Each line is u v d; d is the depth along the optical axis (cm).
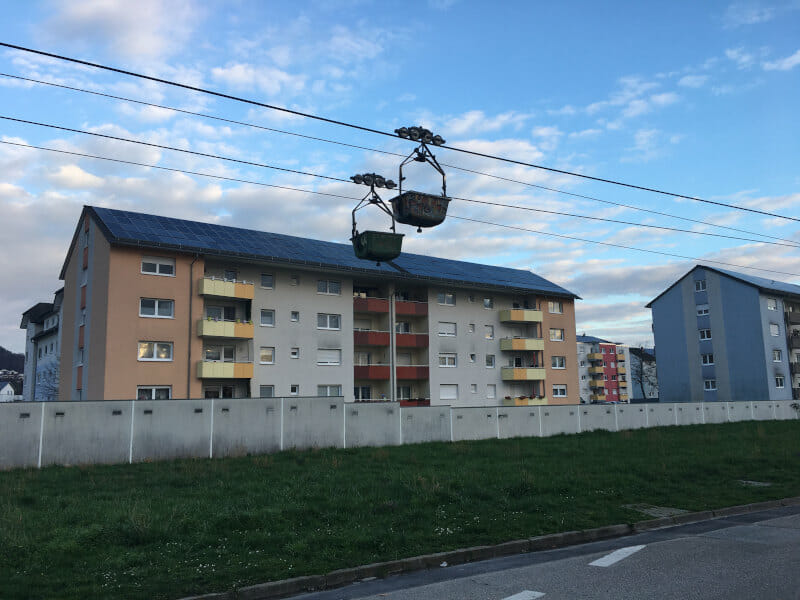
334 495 1309
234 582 801
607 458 2016
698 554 934
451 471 1694
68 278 3875
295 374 3825
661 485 1561
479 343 4834
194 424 2075
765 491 1523
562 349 5275
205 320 3384
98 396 3162
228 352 3597
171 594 757
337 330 4066
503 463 1880
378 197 1155
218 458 2022
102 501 1246
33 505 1223
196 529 1025
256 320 3712
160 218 3638
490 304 4981
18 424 1791
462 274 4816
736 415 4019
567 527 1117
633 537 1105
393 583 838
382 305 4338
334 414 2388
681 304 6366
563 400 5206
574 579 812
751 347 5778
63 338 3844
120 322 3162
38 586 760
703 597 712
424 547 975
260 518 1075
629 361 11631
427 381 4506
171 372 3291
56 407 1852
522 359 5097
